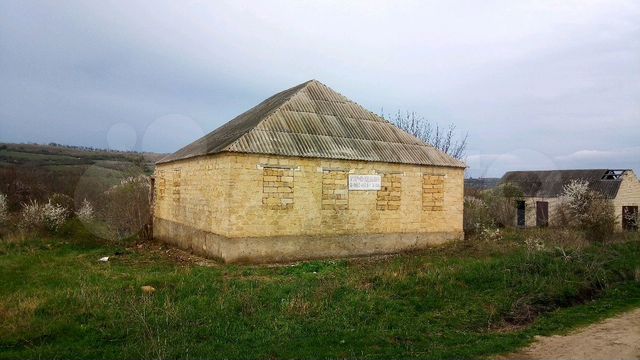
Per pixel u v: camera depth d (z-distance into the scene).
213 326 7.88
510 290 10.94
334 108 19.41
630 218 31.64
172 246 19.70
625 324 9.14
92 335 7.28
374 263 15.04
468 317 9.23
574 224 23.20
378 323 8.50
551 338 8.25
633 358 7.21
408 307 9.55
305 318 8.48
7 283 10.76
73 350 6.70
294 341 7.44
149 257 16.22
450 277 11.65
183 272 12.47
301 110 18.09
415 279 11.37
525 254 14.08
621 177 33.91
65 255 16.06
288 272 13.11
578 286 11.53
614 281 12.77
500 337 8.20
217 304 8.93
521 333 8.48
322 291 10.04
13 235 18.91
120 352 6.65
